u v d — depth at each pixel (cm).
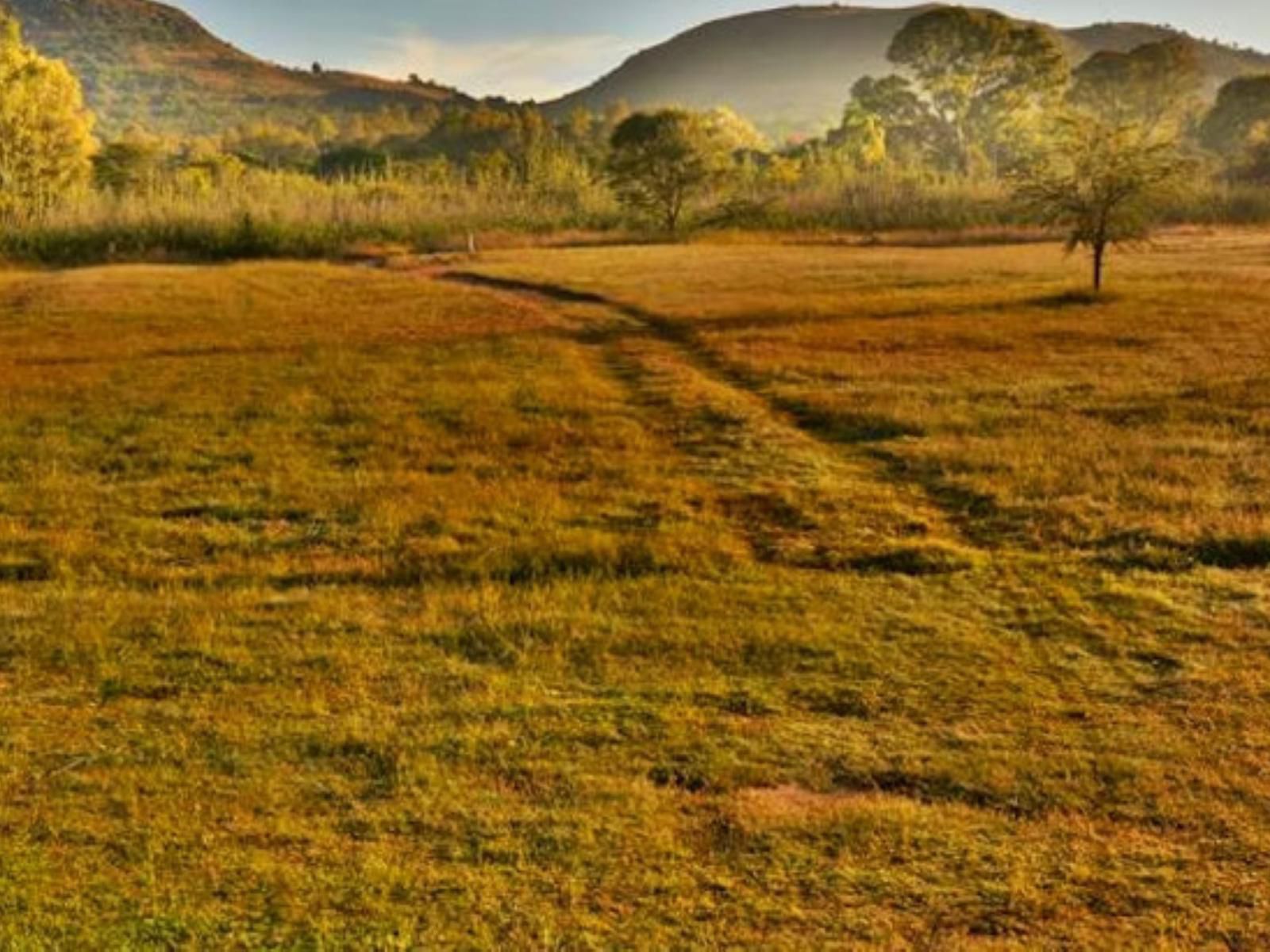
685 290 3297
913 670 778
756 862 545
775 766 647
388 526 1155
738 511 1205
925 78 10444
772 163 9106
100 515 1205
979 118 10394
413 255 4947
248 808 593
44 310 3044
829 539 1094
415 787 616
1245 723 691
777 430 1574
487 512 1200
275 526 1175
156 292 3456
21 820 575
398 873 530
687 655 806
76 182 6612
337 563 1039
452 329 2630
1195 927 493
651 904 511
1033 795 609
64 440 1549
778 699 736
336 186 7319
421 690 748
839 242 5625
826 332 2425
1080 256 4181
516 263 4241
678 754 659
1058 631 847
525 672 779
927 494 1252
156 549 1094
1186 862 543
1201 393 1692
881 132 10131
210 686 754
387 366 2136
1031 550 1056
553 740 675
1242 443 1388
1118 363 1973
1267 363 1916
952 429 1537
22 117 6306
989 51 10038
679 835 571
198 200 6262
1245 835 565
